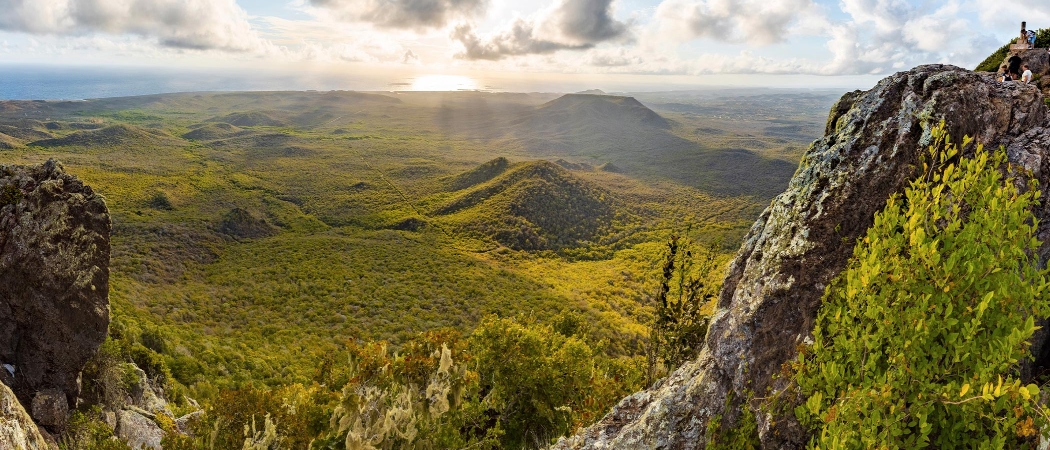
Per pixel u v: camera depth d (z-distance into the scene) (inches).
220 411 442.0
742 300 245.9
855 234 223.6
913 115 234.5
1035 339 201.3
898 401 154.9
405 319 2925.7
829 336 187.9
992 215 165.5
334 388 491.5
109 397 687.7
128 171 7406.5
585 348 658.8
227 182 7480.3
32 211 573.6
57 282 570.9
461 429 526.9
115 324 1228.5
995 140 228.5
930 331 156.3
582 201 6678.2
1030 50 703.1
